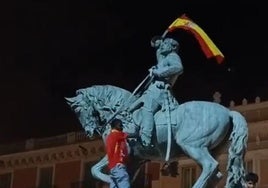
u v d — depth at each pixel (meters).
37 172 48.81
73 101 14.17
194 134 13.45
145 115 13.61
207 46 14.63
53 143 48.50
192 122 13.53
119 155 13.09
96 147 45.19
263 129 38.41
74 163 46.75
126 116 13.74
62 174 47.22
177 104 13.98
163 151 13.74
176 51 14.22
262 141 38.09
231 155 13.26
